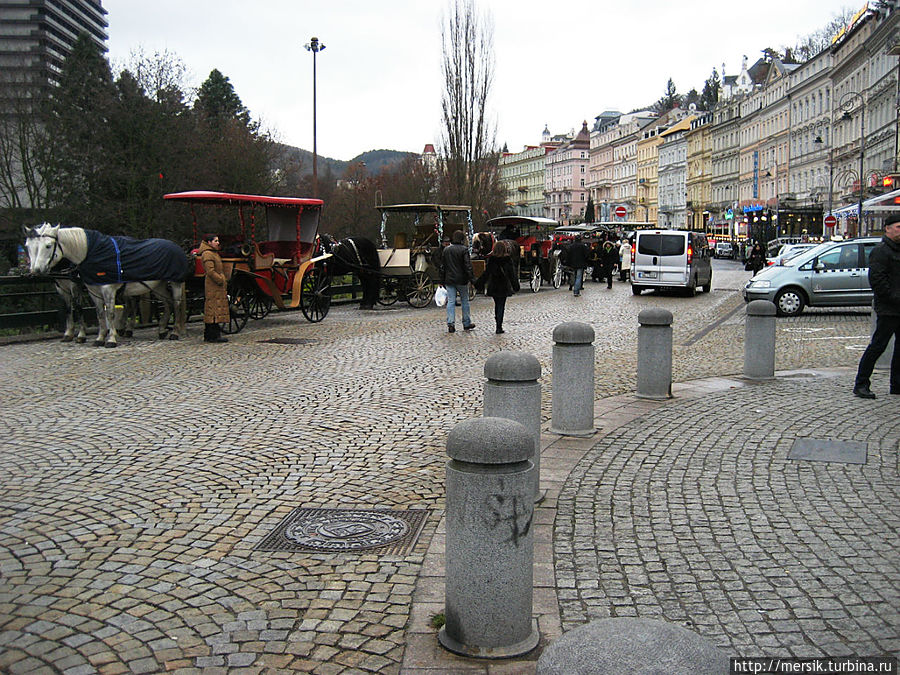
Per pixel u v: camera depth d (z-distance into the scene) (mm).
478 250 25766
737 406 9195
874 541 5094
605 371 11820
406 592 4406
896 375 9750
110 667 3596
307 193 62000
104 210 28469
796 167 81500
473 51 46062
